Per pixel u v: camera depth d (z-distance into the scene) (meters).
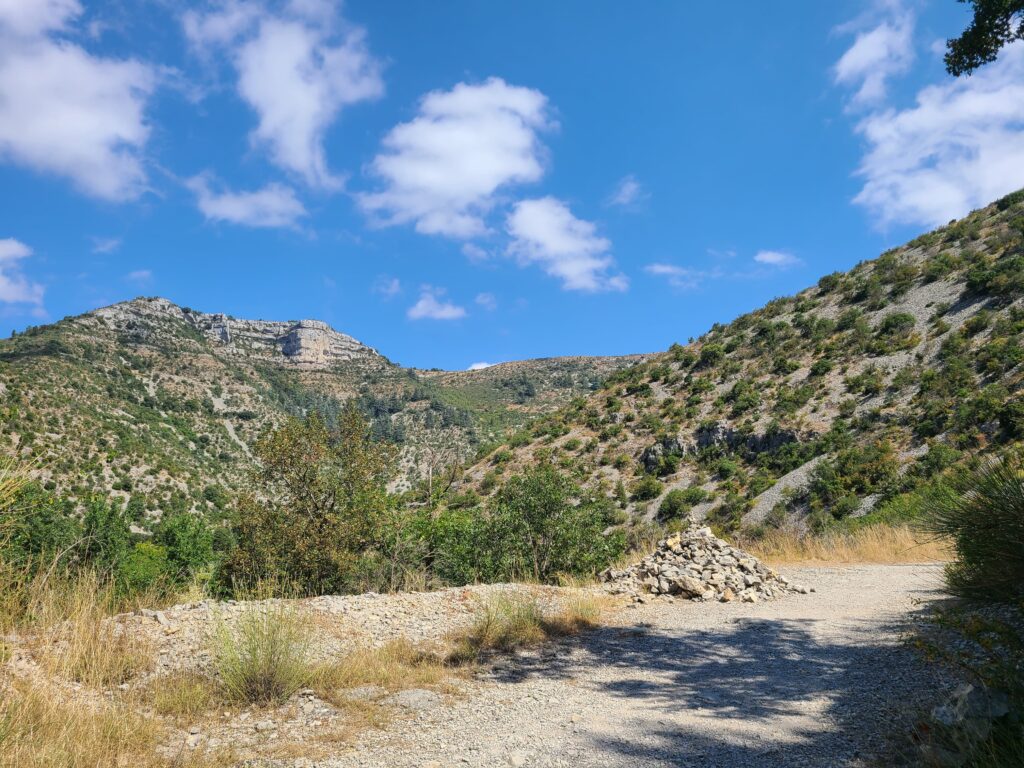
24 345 131.25
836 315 77.31
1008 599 3.67
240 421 150.50
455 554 12.81
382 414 168.38
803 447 52.97
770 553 14.52
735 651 5.75
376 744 3.60
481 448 81.06
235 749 3.50
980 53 7.84
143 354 168.75
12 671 3.98
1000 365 47.12
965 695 3.10
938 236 81.00
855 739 3.38
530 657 5.74
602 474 64.00
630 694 4.56
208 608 6.04
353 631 6.15
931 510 4.07
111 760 3.18
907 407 50.50
